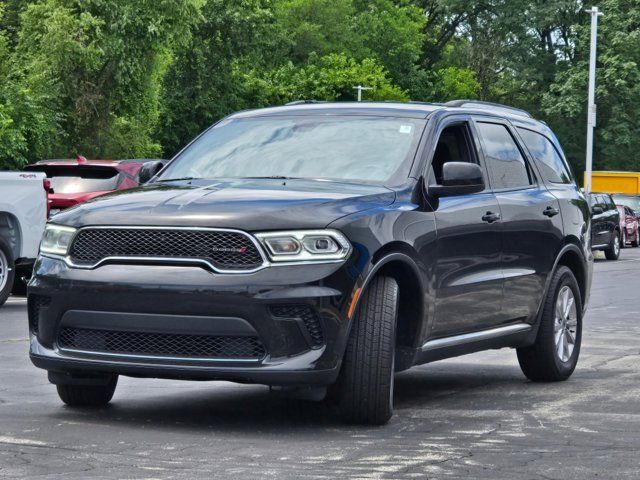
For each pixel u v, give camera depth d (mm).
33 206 16844
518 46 75562
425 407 8195
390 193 7660
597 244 37031
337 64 74750
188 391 8828
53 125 45156
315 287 6863
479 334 8578
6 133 41156
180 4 46188
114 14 45594
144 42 46469
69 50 44812
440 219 7930
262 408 8000
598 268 31594
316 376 6871
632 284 24078
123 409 7871
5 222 16688
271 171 8102
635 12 70750
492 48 76375
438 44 86688
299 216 6961
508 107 9945
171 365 6934
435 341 8016
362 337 7160
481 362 11070
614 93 70875
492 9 76500
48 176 19969
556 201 9797
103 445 6516
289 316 6848
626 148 71188
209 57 60250
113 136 49531
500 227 8734
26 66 45281
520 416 7781
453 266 8055
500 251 8734
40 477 5645
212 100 61969
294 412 7840
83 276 7055
